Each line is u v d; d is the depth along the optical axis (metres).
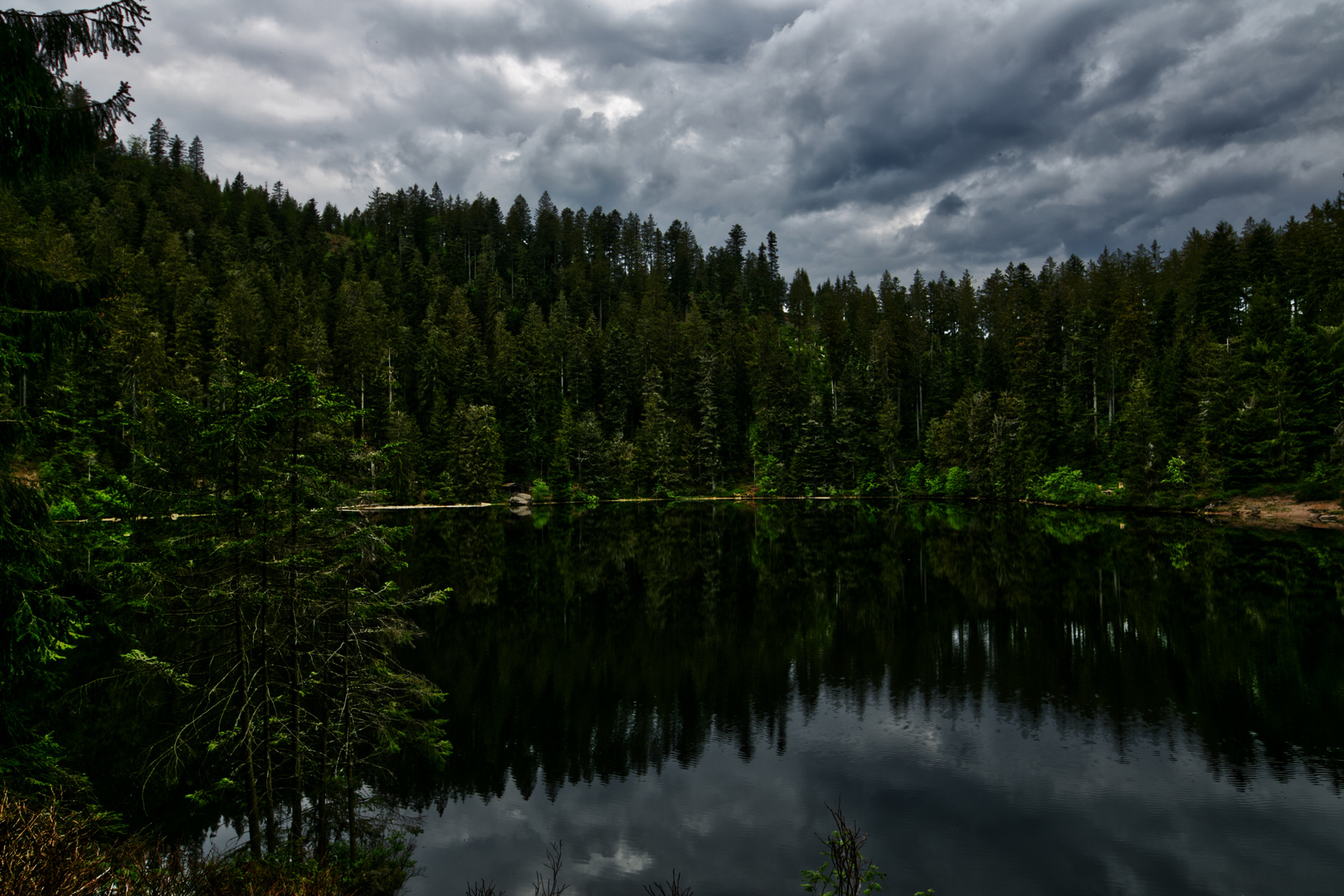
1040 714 17.22
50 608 7.59
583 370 98.25
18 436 7.61
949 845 11.79
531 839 12.23
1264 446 52.62
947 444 82.25
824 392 101.12
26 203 87.06
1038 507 67.62
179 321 69.62
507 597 31.23
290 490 9.70
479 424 80.75
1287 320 62.94
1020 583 31.84
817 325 130.88
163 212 111.19
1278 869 10.86
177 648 12.89
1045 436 72.75
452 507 76.00
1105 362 79.69
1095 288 98.50
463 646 23.77
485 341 105.94
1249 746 15.09
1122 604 27.39
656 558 41.78
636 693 19.48
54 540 7.88
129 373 51.03
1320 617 24.38
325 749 10.61
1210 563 34.50
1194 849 11.48
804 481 87.94
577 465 86.25
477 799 13.76
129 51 7.23
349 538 10.28
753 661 22.11
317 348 76.06
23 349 7.39
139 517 8.95
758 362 102.88
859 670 21.03
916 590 31.52
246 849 9.77
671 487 87.81
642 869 11.30
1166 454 60.12
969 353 101.62
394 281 116.56
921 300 127.75
